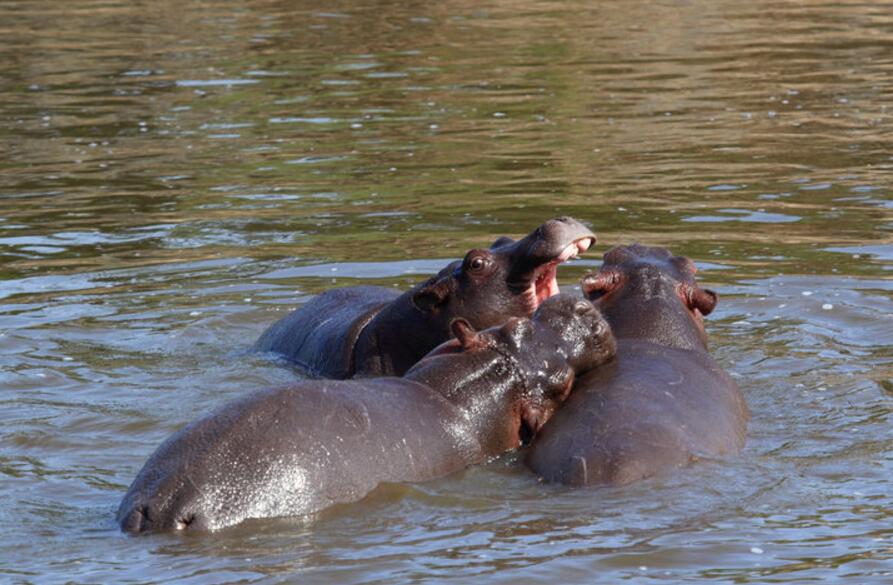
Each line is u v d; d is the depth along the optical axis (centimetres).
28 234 6475
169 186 7394
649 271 4528
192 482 3216
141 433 3972
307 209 6831
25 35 12962
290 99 9812
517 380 3884
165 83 10488
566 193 7000
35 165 7969
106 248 6209
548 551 3053
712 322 4997
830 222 6334
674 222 6391
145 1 15250
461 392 3803
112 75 10888
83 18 14075
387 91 10012
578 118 8981
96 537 3161
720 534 3144
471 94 9856
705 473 3512
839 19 13075
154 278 5725
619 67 10838
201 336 5028
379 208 6812
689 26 12900
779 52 11375
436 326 4622
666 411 3734
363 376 4612
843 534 3136
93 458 3759
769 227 6272
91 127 9006
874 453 3719
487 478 3581
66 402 4241
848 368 4466
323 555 3033
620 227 6319
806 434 3888
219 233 6431
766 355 4612
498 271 4616
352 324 4750
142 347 4875
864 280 5431
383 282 5569
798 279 5453
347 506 3319
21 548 3086
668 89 9906
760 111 9056
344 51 11788
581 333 4019
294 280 5653
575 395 3925
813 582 2881
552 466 3591
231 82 10500
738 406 3997
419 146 8244
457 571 2945
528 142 8288
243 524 3195
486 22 13388
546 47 11812
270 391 3453
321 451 3338
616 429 3644
